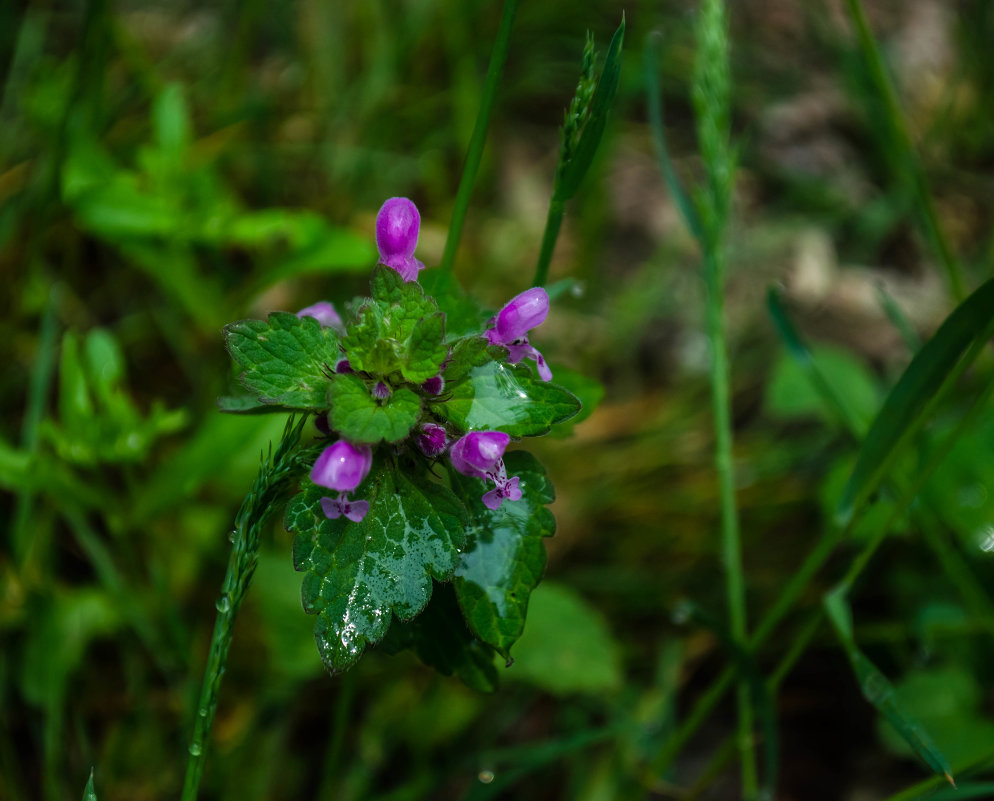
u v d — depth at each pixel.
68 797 0.28
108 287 0.37
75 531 0.31
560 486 0.36
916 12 0.54
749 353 0.42
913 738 0.22
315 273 0.38
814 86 0.50
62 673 0.28
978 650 0.30
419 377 0.19
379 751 0.30
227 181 0.41
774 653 0.33
